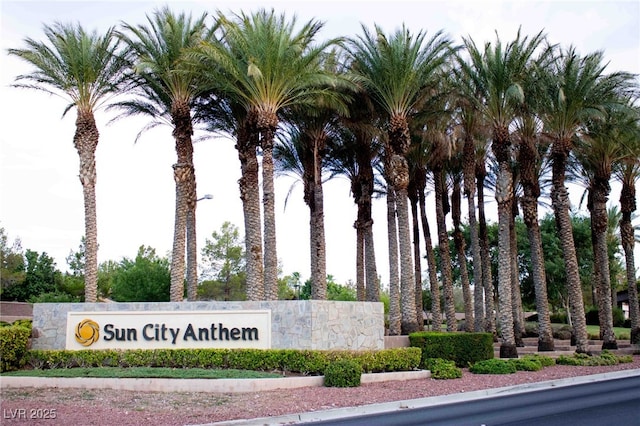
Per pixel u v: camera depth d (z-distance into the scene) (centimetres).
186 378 1764
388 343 2372
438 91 2906
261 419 1311
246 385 1709
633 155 3359
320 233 3062
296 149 3284
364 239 3328
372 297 3247
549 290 5612
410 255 2830
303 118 2972
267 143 2489
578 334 2945
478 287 3356
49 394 1622
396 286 2947
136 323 2156
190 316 2123
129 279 4422
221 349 2028
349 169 3428
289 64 2434
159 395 1628
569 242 3011
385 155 3064
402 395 1681
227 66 2358
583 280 5644
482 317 3347
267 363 1967
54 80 2588
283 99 2527
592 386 1941
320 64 2773
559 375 2208
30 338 2214
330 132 3172
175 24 2561
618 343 4028
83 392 1664
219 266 5091
